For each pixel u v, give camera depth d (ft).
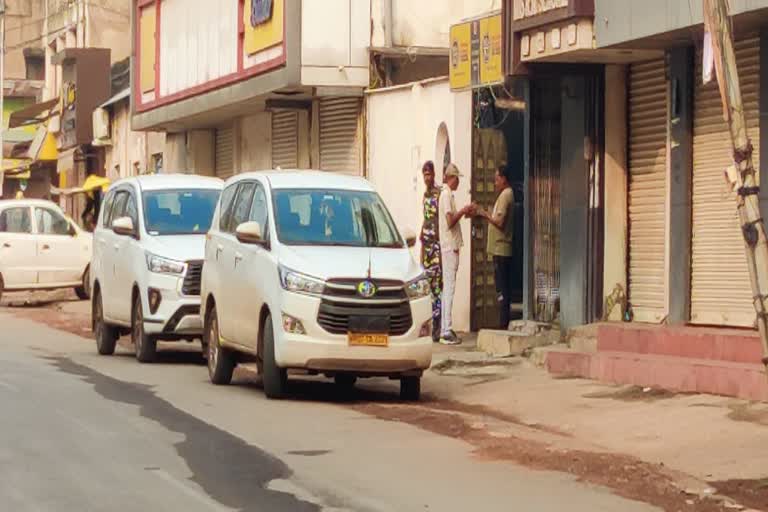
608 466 43.42
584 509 37.35
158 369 71.92
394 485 40.42
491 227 79.82
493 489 39.96
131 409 55.31
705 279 63.10
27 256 127.03
